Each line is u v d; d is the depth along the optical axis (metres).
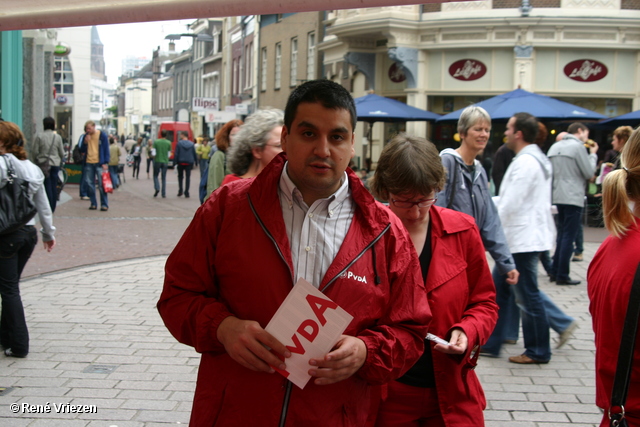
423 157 2.67
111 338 5.57
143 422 3.95
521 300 5.17
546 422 4.08
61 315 6.24
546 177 5.13
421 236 2.81
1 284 4.92
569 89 18.33
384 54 20.39
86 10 2.92
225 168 5.87
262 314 1.99
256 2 2.68
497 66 18.48
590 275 2.38
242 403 1.99
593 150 13.40
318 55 24.75
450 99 19.47
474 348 2.69
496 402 4.39
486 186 4.29
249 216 2.04
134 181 28.36
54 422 3.90
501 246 4.27
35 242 5.06
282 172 2.09
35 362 4.92
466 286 2.81
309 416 1.98
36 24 3.00
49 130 13.48
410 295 2.18
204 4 2.77
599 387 2.25
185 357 5.14
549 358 5.18
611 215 2.21
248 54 35.88
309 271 2.04
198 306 2.04
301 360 1.91
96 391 4.40
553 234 5.20
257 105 32.72
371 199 2.13
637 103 18.39
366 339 2.01
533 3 17.89
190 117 57.38
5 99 13.48
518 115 5.24
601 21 17.72
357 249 2.07
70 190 20.78
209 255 2.10
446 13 18.45
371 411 2.58
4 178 4.68
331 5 2.60
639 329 2.09
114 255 9.58
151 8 2.83
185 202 18.44
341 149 1.99
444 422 2.62
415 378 2.67
